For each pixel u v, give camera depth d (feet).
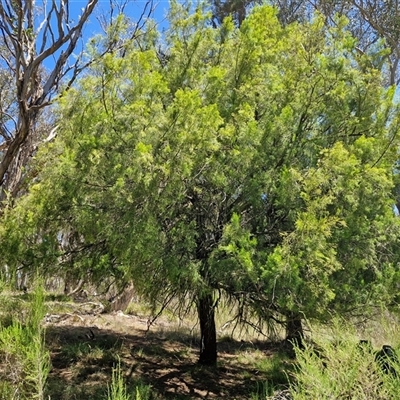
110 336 29.66
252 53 21.13
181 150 16.65
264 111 20.54
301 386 10.26
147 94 18.29
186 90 18.70
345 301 18.43
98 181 17.65
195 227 18.72
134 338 30.91
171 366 24.95
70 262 20.61
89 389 18.61
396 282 18.93
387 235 20.10
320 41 21.47
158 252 17.17
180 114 16.90
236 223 16.66
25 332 10.26
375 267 19.03
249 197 18.58
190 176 17.79
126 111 17.02
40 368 9.87
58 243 20.08
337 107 20.79
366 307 18.30
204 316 24.25
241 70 21.16
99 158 17.10
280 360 25.36
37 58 31.71
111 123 17.19
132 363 24.29
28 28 33.12
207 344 26.12
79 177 17.34
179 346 30.22
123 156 16.78
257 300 18.78
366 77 21.39
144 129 17.06
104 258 20.51
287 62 21.36
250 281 17.56
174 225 18.26
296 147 19.88
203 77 20.79
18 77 31.04
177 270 17.06
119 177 16.47
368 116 21.45
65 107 18.65
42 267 19.42
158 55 23.99
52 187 18.07
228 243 17.24
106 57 18.12
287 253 15.92
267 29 22.93
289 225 18.69
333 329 13.64
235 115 18.90
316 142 20.15
